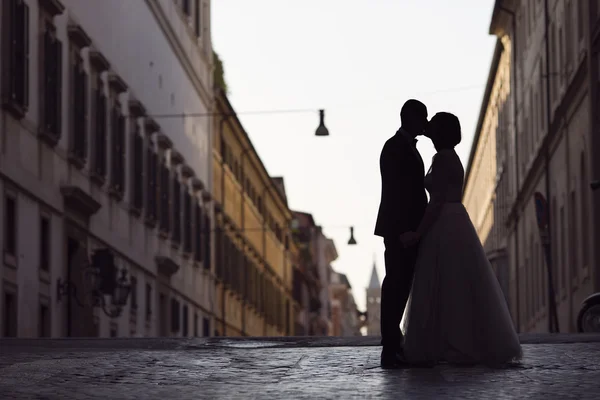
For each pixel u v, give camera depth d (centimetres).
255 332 7188
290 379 995
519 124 5622
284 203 8488
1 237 2638
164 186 4512
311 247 12331
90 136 3469
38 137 2930
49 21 3016
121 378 1034
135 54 4119
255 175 7312
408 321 1088
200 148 5441
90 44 3347
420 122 1115
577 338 1591
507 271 6406
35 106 2914
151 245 4291
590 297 2367
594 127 3419
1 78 2673
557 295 4306
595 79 3409
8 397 891
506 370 1039
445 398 838
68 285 3114
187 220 4988
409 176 1099
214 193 5897
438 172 1097
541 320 4838
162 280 4466
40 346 1588
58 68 3050
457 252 1086
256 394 880
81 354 1322
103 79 3612
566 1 3975
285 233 8838
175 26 4869
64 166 3164
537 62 4862
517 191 5659
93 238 3447
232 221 6259
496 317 1077
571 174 3906
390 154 1101
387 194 1098
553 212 4409
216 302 5791
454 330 1078
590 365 1083
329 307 14175
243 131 6581
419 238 1098
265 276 7662
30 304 2842
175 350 1404
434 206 1088
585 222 3641
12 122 2730
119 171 3744
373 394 866
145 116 4125
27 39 2830
